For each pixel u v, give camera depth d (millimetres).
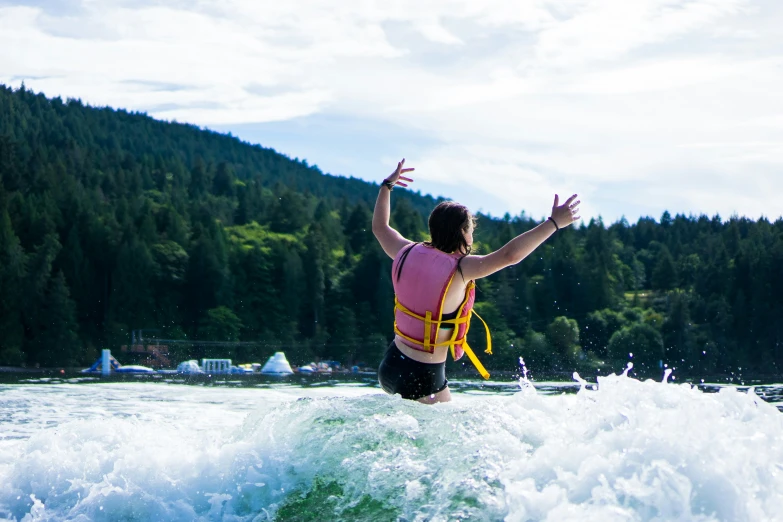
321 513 2193
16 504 2449
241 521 2250
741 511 1818
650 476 1910
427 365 3119
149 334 79125
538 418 2449
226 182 141000
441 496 2078
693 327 73000
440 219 3176
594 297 80562
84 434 2918
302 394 6602
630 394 2445
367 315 86688
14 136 130250
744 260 76688
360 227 111062
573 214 2914
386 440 2367
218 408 4965
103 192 115875
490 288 70438
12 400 5828
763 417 2273
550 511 1883
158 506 2336
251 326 85938
